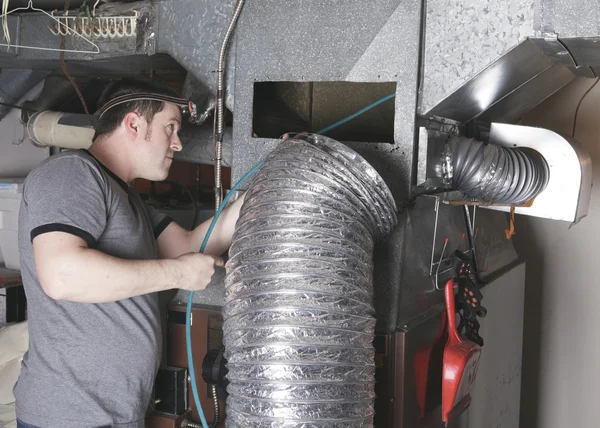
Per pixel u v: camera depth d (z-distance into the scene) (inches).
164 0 73.8
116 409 56.6
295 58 65.7
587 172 68.9
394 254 61.7
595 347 112.0
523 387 117.9
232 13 69.0
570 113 109.5
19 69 102.2
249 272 50.3
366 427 49.9
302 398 46.7
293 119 84.7
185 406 70.5
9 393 91.3
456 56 59.2
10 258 108.8
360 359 49.3
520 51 58.6
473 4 58.1
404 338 59.6
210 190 109.7
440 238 71.0
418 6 59.9
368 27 62.1
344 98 84.4
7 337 95.2
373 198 53.0
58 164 53.6
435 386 68.9
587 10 53.4
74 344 55.0
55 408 54.9
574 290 112.8
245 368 48.8
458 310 71.5
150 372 59.1
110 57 79.2
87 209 52.3
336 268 49.1
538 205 69.1
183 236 68.3
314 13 64.4
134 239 57.6
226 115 83.3
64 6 83.3
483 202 68.1
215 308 69.2
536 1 55.2
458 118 71.1
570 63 66.5
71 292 50.2
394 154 62.1
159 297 71.1
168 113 61.9
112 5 78.1
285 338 47.5
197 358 69.9
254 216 51.7
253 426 47.8
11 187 106.3
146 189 114.9
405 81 61.1
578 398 114.0
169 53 74.0
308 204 50.4
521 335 103.0
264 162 55.2
